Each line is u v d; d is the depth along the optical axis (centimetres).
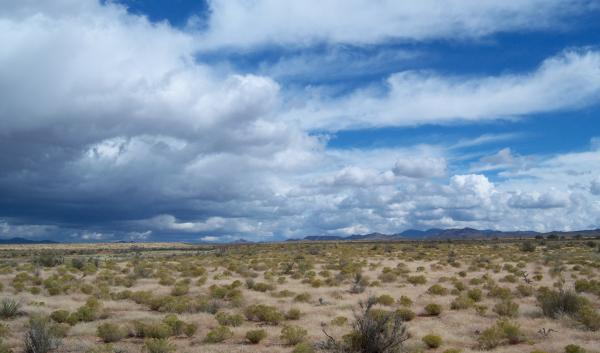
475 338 1706
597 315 1822
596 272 4016
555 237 12925
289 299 2770
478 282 3378
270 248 11244
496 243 11494
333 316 2205
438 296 2767
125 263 6375
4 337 1756
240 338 1811
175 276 4403
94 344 1705
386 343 1460
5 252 11412
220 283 3722
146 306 2627
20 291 3250
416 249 8906
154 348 1533
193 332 1878
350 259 6075
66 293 3133
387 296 2512
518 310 2161
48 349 1599
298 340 1688
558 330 1786
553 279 3594
